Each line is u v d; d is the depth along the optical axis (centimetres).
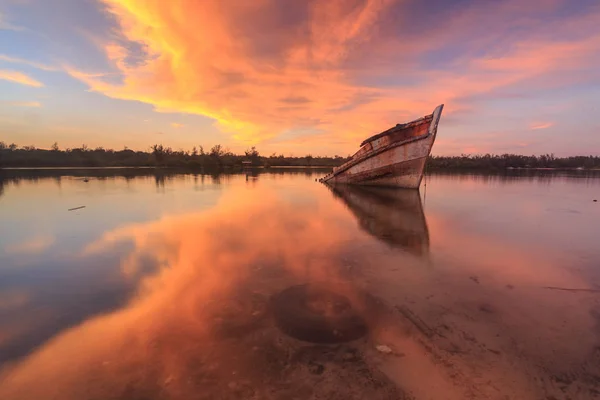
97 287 480
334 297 443
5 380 280
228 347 324
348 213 1147
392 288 477
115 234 812
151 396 259
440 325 368
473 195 1780
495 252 671
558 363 300
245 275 529
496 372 287
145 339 340
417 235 821
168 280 507
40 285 489
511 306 419
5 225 920
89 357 310
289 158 10512
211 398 256
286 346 325
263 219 1017
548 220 1033
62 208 1220
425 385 271
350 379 278
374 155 2119
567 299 441
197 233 823
